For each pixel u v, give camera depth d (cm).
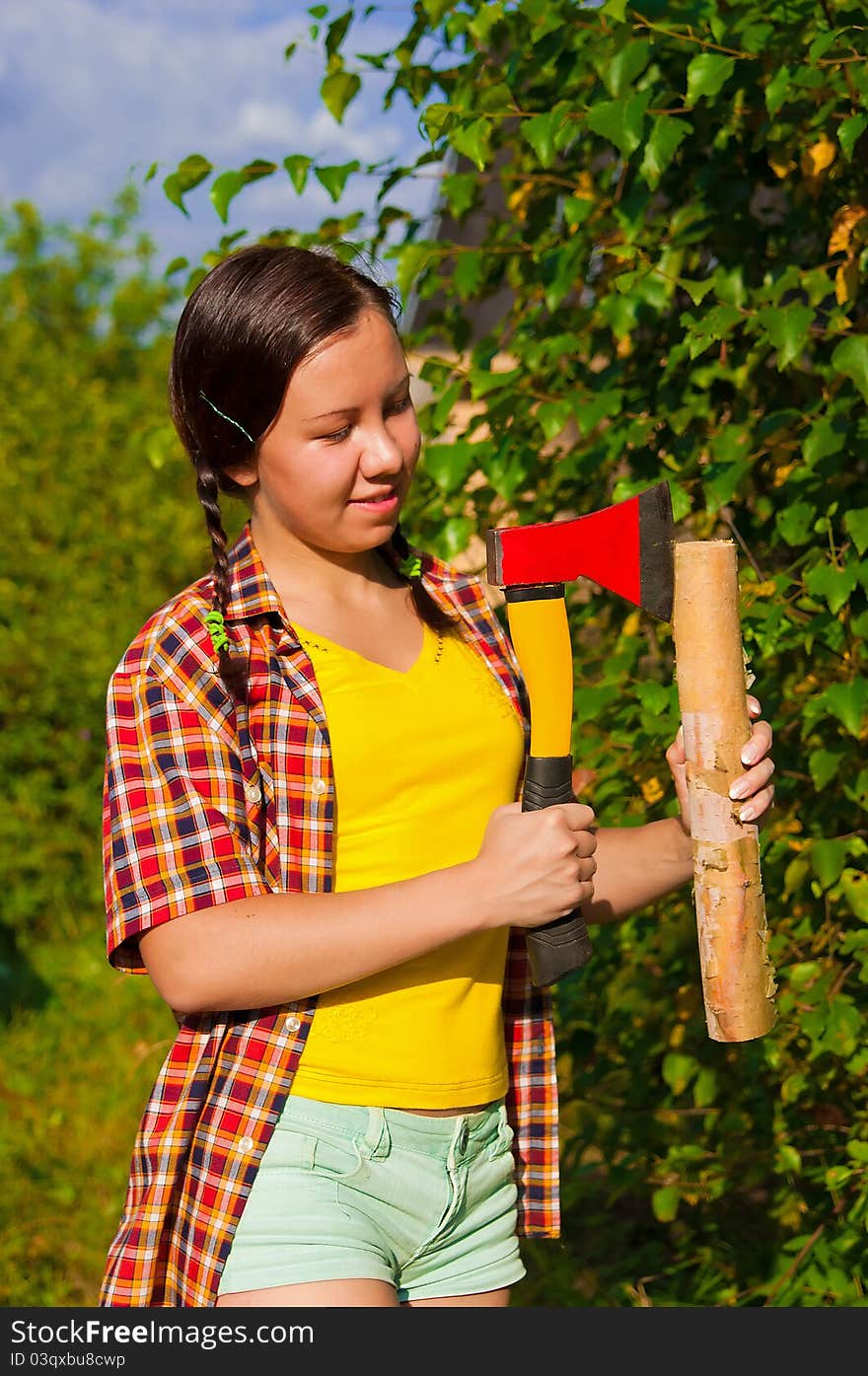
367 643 168
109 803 157
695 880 159
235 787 155
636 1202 330
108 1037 461
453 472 248
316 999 158
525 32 237
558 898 149
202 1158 157
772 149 228
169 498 648
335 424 155
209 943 149
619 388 255
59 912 589
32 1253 329
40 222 710
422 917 148
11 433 645
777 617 222
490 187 386
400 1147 160
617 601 274
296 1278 153
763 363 244
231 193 253
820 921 249
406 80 261
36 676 602
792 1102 258
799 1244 254
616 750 255
